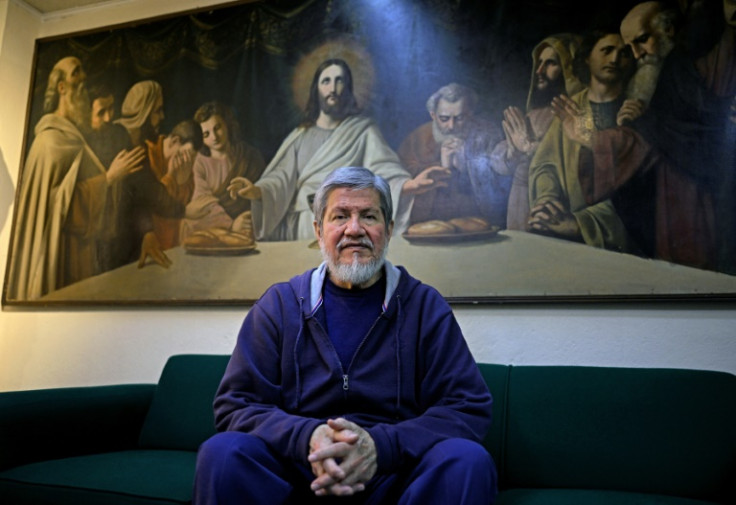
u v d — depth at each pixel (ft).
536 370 5.33
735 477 4.34
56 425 5.41
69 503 4.32
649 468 4.50
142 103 8.07
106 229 7.85
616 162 5.93
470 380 4.21
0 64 8.36
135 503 4.14
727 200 5.49
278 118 7.39
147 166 7.85
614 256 5.77
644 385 4.89
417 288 4.77
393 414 4.26
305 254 6.91
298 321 4.53
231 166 7.45
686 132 5.74
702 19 5.86
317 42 7.40
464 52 6.73
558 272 5.93
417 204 6.56
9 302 8.03
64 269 7.91
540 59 6.41
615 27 6.18
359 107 7.05
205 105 7.75
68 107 8.41
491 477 3.44
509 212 6.22
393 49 7.04
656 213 5.71
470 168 6.45
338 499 3.77
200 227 7.43
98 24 8.73
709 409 4.61
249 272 7.09
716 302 5.43
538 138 6.26
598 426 4.78
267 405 4.18
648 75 5.97
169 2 8.36
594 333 5.82
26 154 8.40
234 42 7.80
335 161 6.98
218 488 3.34
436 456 3.51
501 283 6.09
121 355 7.50
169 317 7.38
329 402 4.25
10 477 4.64
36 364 7.88
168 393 6.12
